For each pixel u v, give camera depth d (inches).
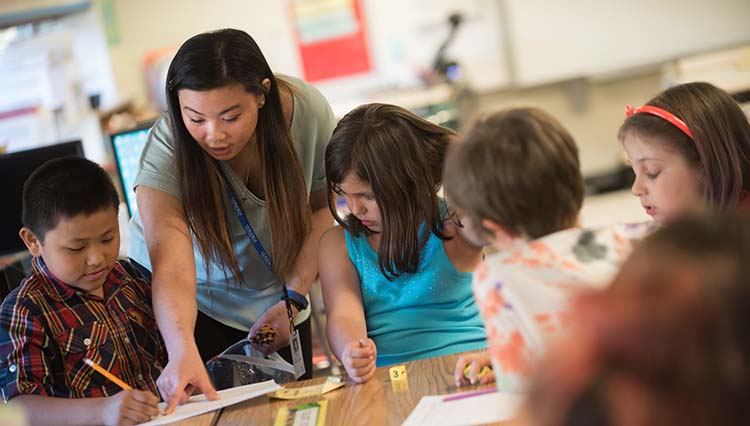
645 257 24.8
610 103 309.1
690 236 24.9
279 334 98.7
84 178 85.7
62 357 86.1
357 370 78.7
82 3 291.3
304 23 304.8
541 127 58.7
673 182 85.9
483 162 58.5
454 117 271.3
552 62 306.2
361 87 307.0
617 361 22.3
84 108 269.4
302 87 104.4
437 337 89.9
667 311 22.6
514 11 303.6
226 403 76.7
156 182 93.2
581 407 22.3
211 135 87.6
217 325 106.3
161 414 77.2
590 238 57.3
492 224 59.8
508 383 56.4
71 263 85.3
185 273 89.4
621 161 308.0
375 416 69.9
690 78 208.2
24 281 87.3
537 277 56.1
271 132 94.8
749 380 22.2
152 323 93.4
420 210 88.7
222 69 86.4
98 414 77.0
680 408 22.1
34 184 85.8
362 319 89.2
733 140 85.0
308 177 105.0
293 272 102.1
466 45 305.7
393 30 305.1
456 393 71.3
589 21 303.7
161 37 301.3
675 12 302.7
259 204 99.4
